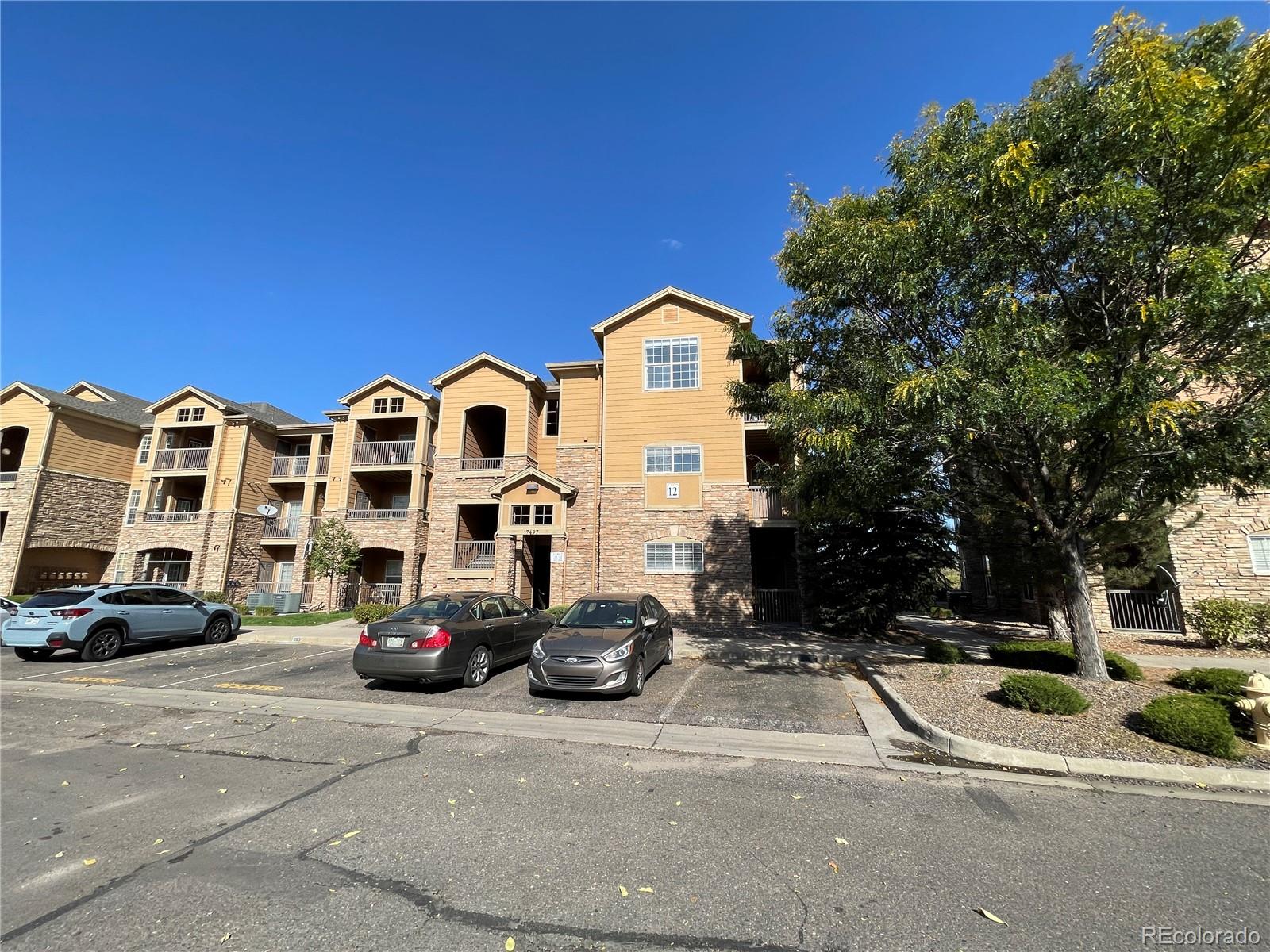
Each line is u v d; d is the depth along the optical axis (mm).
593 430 20828
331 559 21859
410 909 3291
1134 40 5980
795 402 8281
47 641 11844
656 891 3477
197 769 5742
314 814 4625
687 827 4379
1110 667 8852
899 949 2936
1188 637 13711
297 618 19906
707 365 19594
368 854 3957
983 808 4715
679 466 19125
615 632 9094
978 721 6656
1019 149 6484
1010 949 2936
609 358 20109
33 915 3236
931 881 3590
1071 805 4777
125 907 3314
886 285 7824
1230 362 6473
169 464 27391
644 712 7816
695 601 18156
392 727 7277
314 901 3369
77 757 6145
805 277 8805
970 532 14359
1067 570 8477
